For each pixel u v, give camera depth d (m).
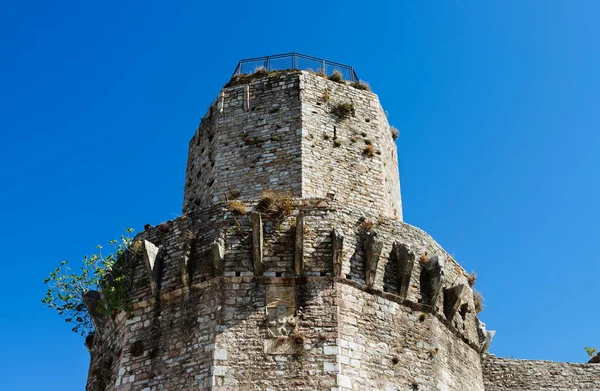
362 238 27.44
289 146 31.59
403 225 29.12
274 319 24.81
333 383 23.56
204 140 34.12
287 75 33.81
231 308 25.11
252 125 32.62
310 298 25.31
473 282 33.38
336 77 35.12
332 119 32.97
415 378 25.81
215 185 31.50
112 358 27.75
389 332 26.09
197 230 27.56
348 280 25.98
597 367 34.50
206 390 23.53
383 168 32.81
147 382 25.12
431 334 27.42
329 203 27.41
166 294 26.73
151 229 28.84
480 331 32.38
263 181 30.97
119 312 28.20
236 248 26.36
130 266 28.44
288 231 26.62
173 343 25.45
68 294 29.31
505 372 34.16
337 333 24.59
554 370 34.38
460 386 28.47
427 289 28.30
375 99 34.81
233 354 24.17
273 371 23.80
